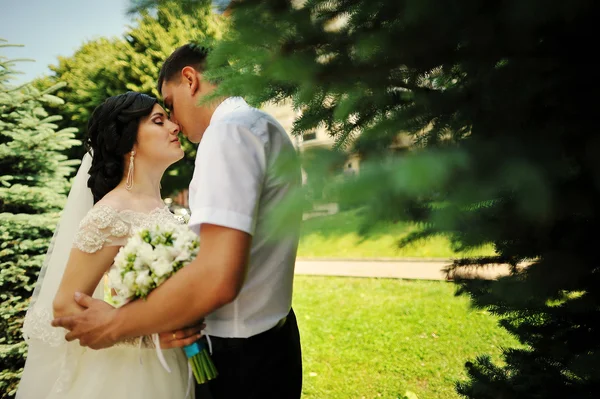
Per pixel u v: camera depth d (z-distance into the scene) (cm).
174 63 157
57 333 172
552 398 112
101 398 164
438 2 66
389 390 324
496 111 76
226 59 85
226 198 119
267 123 133
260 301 142
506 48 73
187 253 131
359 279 654
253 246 138
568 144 69
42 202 394
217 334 144
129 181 186
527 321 128
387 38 74
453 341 397
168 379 173
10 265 360
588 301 100
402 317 469
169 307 120
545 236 93
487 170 63
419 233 74
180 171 1009
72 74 1120
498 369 150
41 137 404
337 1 84
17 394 180
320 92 82
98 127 186
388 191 56
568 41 72
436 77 99
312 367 371
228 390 144
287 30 81
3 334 343
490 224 88
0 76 398
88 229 161
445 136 79
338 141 79
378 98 82
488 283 124
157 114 192
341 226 61
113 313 130
